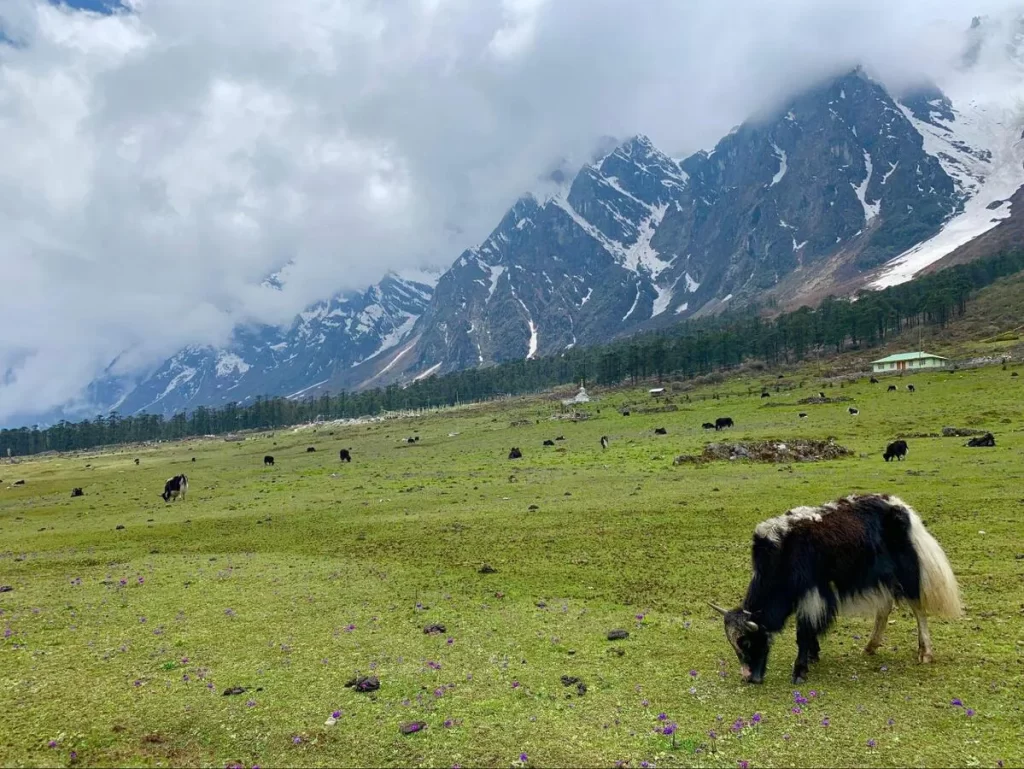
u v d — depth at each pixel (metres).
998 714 9.25
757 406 103.19
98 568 25.22
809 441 47.59
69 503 56.28
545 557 22.03
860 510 11.55
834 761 8.30
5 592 21.16
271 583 20.70
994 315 179.88
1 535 37.31
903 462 40.44
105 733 10.03
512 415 155.12
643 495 33.88
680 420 97.88
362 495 44.44
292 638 14.80
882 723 9.25
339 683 11.85
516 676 11.80
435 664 12.57
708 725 9.53
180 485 53.47
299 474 70.00
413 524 30.50
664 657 12.50
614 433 88.56
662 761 8.53
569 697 10.77
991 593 14.97
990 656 11.38
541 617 15.55
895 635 12.98
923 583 11.12
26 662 13.56
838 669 11.47
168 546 29.89
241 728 10.12
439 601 17.48
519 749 9.03
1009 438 48.38
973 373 110.00
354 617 16.38
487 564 20.89
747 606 11.48
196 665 13.16
